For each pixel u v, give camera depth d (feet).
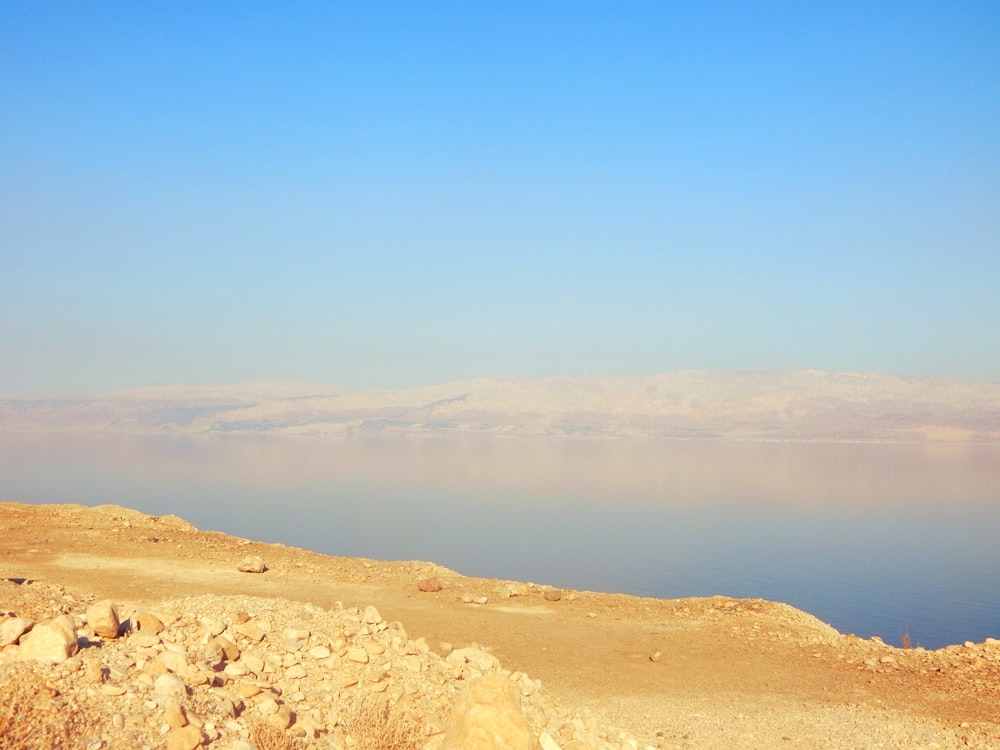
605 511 444.55
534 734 31.86
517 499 500.33
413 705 32.83
